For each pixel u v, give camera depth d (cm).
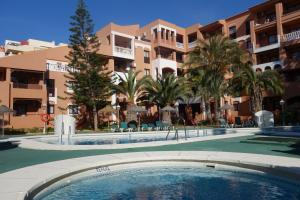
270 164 731
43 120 2808
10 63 2809
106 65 3662
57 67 3284
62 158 1003
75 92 2961
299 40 3167
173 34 4469
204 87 3209
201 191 647
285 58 3275
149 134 2308
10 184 611
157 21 4253
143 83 3291
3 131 2448
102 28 3903
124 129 2698
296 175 645
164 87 3294
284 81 3244
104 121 3394
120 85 3259
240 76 2975
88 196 627
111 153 1081
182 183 723
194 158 901
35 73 3136
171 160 917
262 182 710
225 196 603
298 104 2830
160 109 3334
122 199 602
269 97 3434
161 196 618
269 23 3491
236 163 813
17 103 3016
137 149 1215
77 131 2778
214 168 860
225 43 3155
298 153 984
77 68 3047
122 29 3847
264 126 2495
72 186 712
